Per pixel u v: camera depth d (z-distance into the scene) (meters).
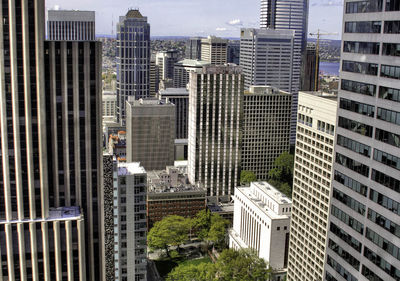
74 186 139.25
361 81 107.75
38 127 127.81
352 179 112.81
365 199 108.00
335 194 120.75
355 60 109.62
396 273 98.19
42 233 130.12
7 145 126.94
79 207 140.25
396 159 97.19
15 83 124.50
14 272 130.88
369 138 105.62
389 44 98.31
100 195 141.25
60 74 131.00
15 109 125.56
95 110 135.25
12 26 121.50
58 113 133.25
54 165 136.62
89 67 132.00
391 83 98.00
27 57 123.81
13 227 128.88
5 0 120.31
